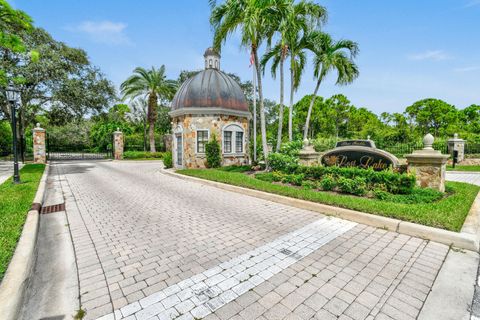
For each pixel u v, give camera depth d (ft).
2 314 7.03
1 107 65.00
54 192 27.40
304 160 33.27
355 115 135.23
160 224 16.38
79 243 13.38
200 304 8.20
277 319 7.48
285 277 9.78
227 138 49.49
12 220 15.19
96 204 21.91
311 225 15.90
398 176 20.71
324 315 7.64
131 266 10.79
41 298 8.57
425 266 10.56
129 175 42.50
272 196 22.93
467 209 16.65
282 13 31.17
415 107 128.16
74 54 67.36
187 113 46.80
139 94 81.25
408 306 8.04
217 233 14.64
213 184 31.07
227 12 31.83
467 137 78.79
